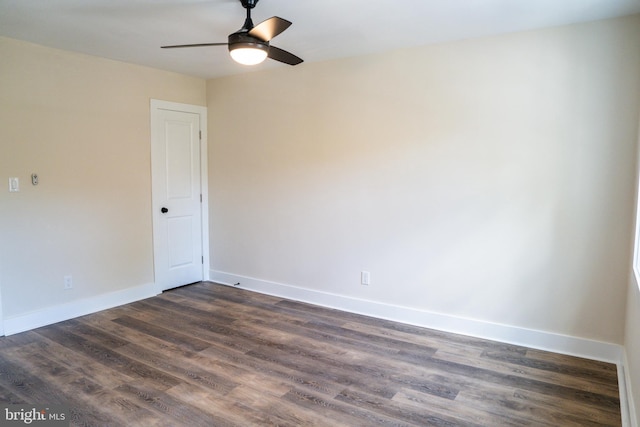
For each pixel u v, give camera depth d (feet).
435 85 11.44
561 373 9.34
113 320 12.60
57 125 12.16
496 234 10.94
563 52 9.84
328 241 13.75
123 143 13.83
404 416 7.74
